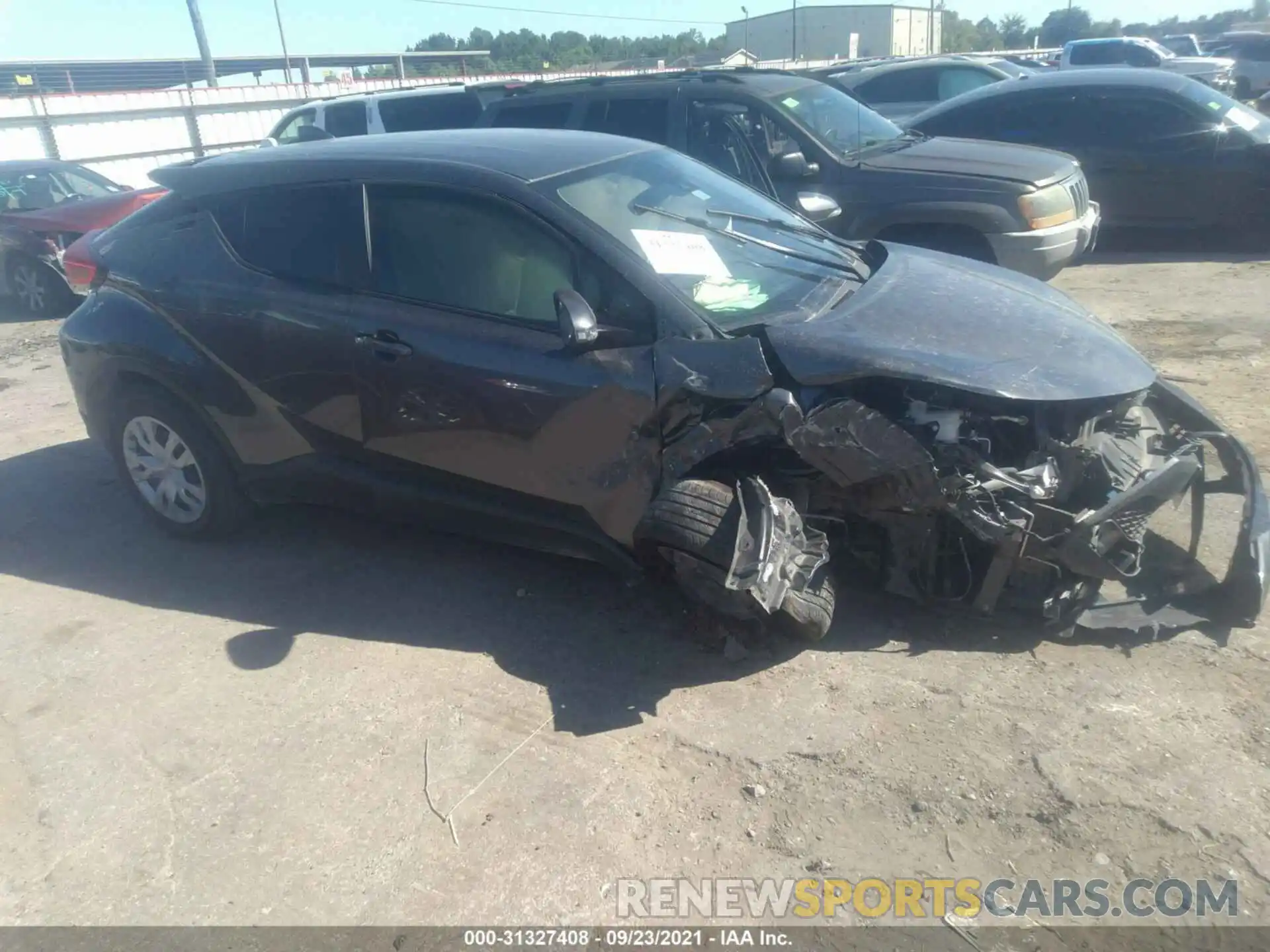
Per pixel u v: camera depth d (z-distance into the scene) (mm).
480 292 3996
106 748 3537
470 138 4660
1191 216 9961
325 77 38312
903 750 3256
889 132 8633
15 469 6098
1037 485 3439
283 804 3215
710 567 3420
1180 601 3811
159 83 40000
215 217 4633
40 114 20938
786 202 7648
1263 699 3363
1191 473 3566
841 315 3801
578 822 3064
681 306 3682
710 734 3402
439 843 3020
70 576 4746
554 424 3787
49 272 10617
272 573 4672
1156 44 25359
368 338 4121
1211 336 7203
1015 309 3979
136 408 4824
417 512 4320
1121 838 2875
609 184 4223
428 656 3941
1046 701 3428
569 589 4363
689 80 8344
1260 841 2828
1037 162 7816
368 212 4254
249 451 4602
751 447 3621
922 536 3641
